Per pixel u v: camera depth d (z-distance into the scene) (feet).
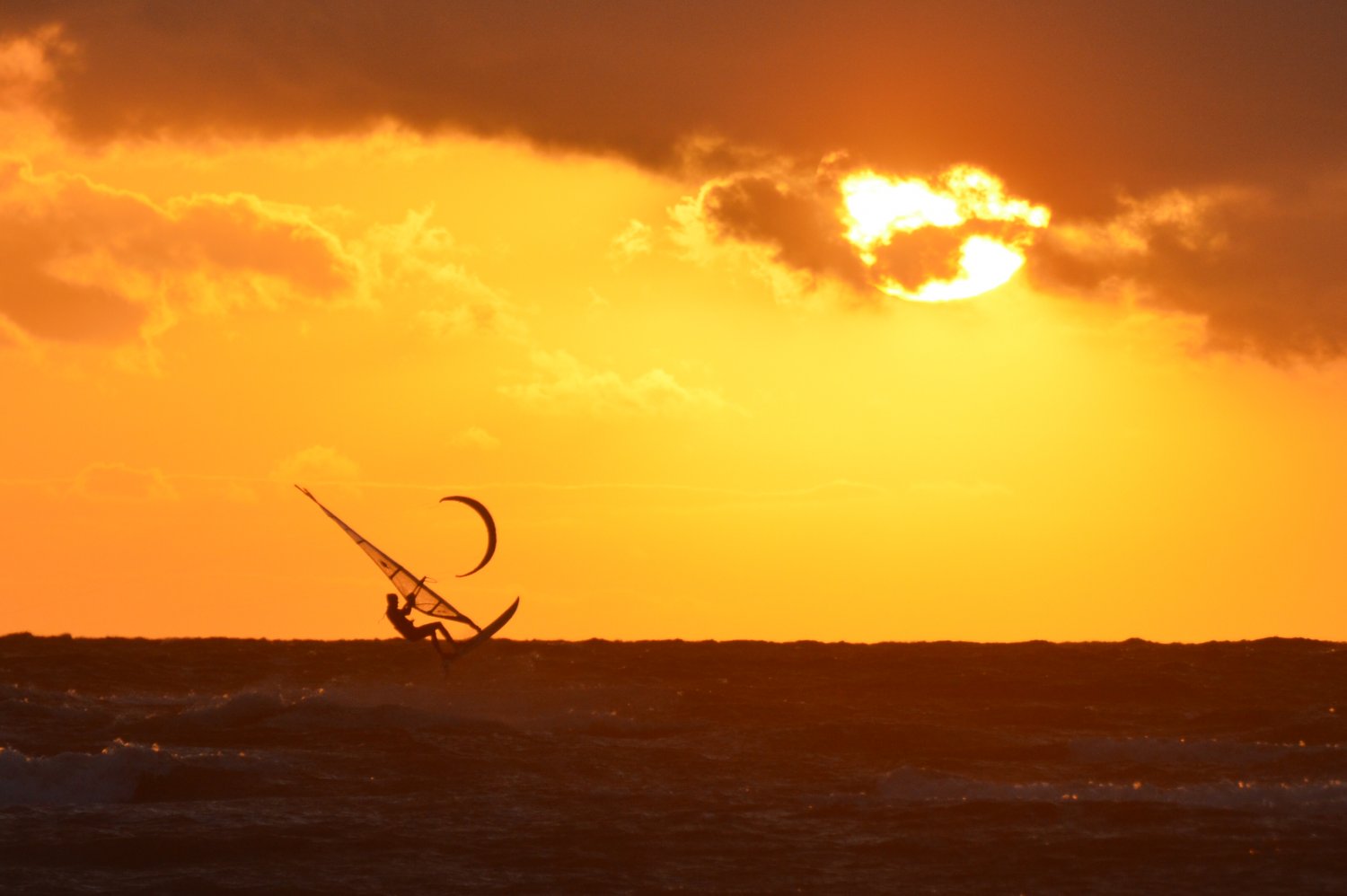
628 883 247.91
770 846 272.51
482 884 246.68
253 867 256.52
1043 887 244.22
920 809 303.68
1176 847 267.39
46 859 261.44
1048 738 423.64
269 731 414.41
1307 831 278.67
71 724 433.48
